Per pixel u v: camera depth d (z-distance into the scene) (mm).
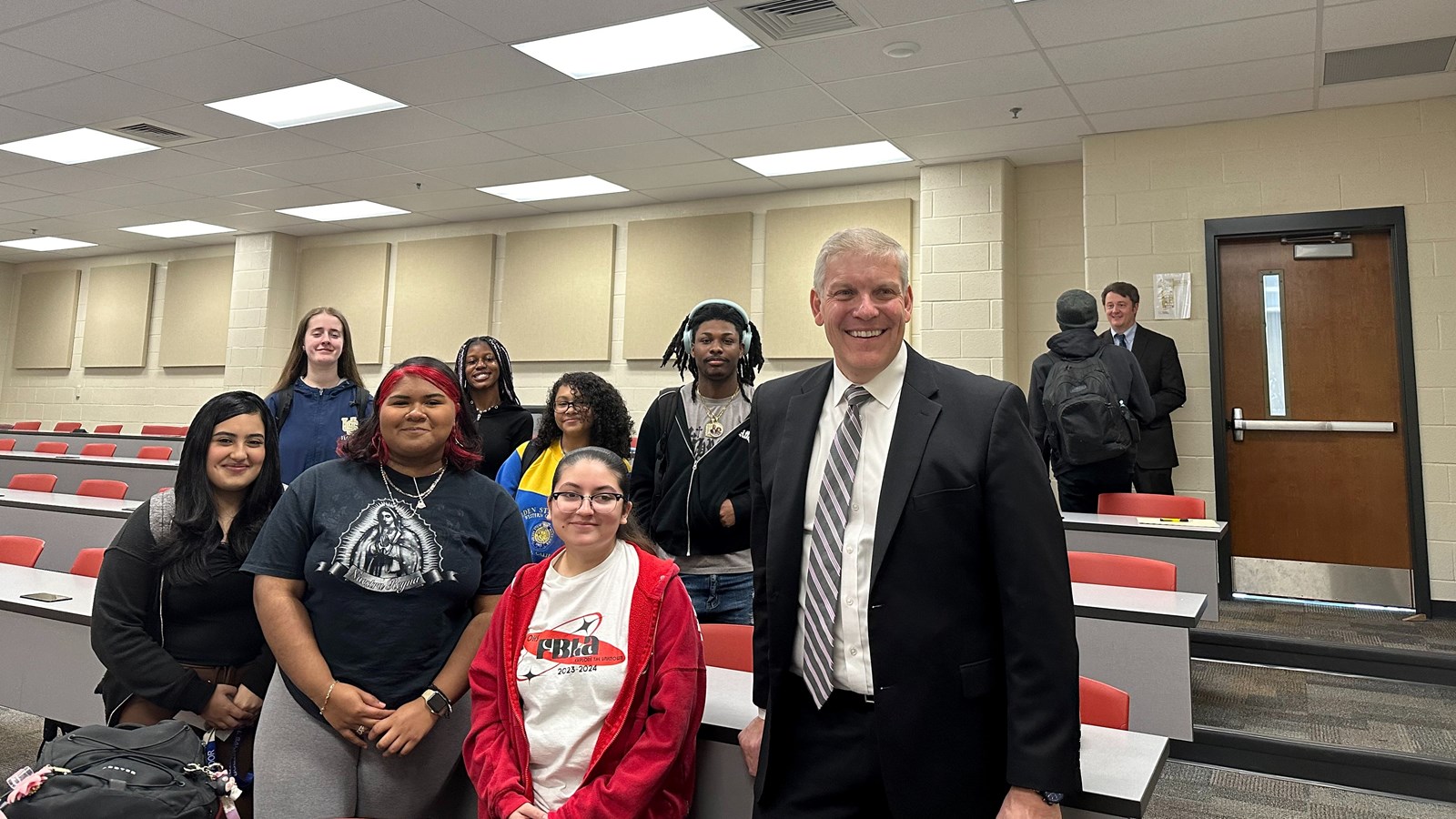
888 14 4125
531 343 8156
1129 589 2943
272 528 1736
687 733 1548
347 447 1818
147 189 7539
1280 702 3418
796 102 5246
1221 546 5188
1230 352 5285
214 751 1805
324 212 8273
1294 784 2924
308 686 1633
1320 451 5059
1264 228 5164
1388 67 4512
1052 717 1191
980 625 1295
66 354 10781
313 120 5781
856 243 1371
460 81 5023
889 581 1282
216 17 4305
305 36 4492
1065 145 5887
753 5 4043
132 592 1860
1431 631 4203
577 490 1607
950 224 6316
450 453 1843
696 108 5395
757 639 1494
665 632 1550
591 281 7930
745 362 2680
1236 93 4902
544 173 6820
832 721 1352
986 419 1305
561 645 1566
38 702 2307
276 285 9156
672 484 2572
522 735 1519
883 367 1390
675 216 7648
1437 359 4758
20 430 8969
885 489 1312
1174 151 5438
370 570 1685
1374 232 4992
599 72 4891
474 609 1836
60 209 8312
